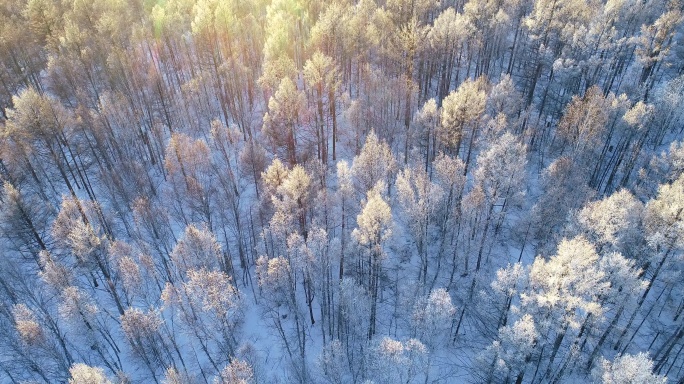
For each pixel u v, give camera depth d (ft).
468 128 166.81
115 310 142.31
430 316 120.67
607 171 184.65
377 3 266.16
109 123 175.22
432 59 213.05
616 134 180.45
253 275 152.97
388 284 150.30
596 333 114.32
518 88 227.61
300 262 127.95
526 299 102.73
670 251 114.52
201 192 153.69
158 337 123.75
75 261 143.54
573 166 151.94
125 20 236.02
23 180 159.33
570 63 191.72
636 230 119.85
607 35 193.26
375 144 145.69
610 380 92.32
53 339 127.75
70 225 133.28
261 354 135.23
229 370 109.09
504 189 139.54
